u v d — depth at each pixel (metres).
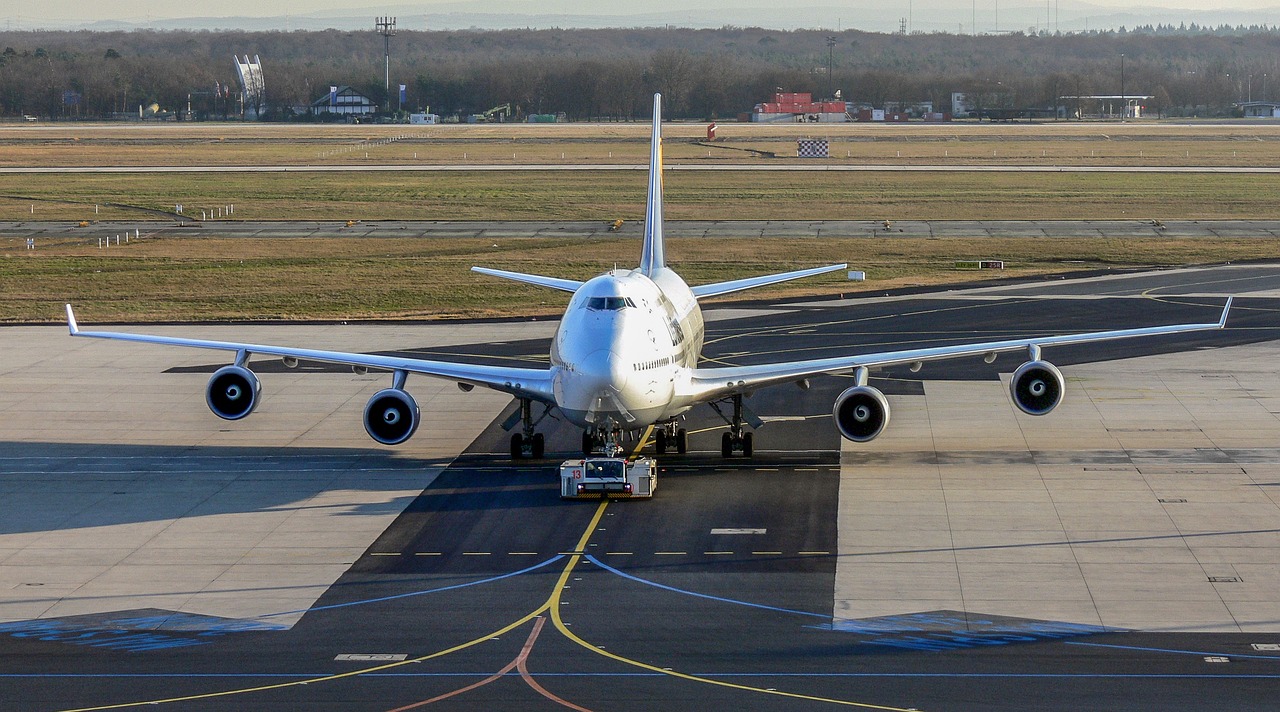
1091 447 164.25
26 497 147.12
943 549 125.94
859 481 150.00
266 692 93.81
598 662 99.62
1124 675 95.69
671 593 115.25
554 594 115.38
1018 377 151.50
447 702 91.75
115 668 98.75
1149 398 191.50
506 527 134.50
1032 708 89.69
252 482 152.62
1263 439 166.88
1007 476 151.38
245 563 124.25
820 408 188.12
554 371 143.12
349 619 109.69
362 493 147.62
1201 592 113.75
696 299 182.38
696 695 92.69
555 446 167.75
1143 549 125.19
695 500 143.12
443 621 109.06
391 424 149.38
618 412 136.25
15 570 122.56
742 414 162.75
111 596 115.50
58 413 189.38
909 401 192.12
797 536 130.50
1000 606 111.00
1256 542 126.62
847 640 103.75
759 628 106.69
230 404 154.75
